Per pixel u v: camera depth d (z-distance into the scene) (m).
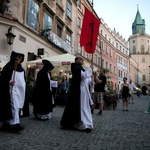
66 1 21.88
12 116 4.92
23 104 5.30
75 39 24.58
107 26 41.50
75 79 5.64
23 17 13.71
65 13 21.55
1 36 11.75
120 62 51.03
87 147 4.07
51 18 18.14
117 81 47.94
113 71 45.09
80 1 26.52
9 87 5.03
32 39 14.41
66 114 5.60
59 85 12.68
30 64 12.80
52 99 7.09
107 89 14.66
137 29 83.25
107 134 5.24
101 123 6.79
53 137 4.71
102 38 37.94
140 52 81.31
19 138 4.51
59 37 18.56
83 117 5.48
